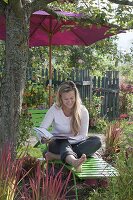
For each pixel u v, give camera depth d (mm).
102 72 19484
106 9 6570
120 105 15164
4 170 4324
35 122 8867
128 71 22156
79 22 6723
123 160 5242
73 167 5613
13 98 5883
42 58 17625
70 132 6422
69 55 18859
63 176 6332
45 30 10383
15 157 5871
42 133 6059
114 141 7684
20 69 5926
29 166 5855
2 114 5895
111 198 4820
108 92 14695
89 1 6895
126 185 4703
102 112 14445
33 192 4031
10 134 5859
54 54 18266
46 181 4035
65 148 5887
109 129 8242
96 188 5828
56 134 6434
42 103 13102
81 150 6223
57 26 10281
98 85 14609
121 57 16016
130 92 15398
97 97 13953
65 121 6375
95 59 19312
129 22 6316
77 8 7906
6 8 5980
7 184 4223
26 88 13141
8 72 5914
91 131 12273
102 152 7949
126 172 4812
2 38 10617
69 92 6250
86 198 5684
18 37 5895
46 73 15828
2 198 4148
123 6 6383
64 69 17609
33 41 11969
